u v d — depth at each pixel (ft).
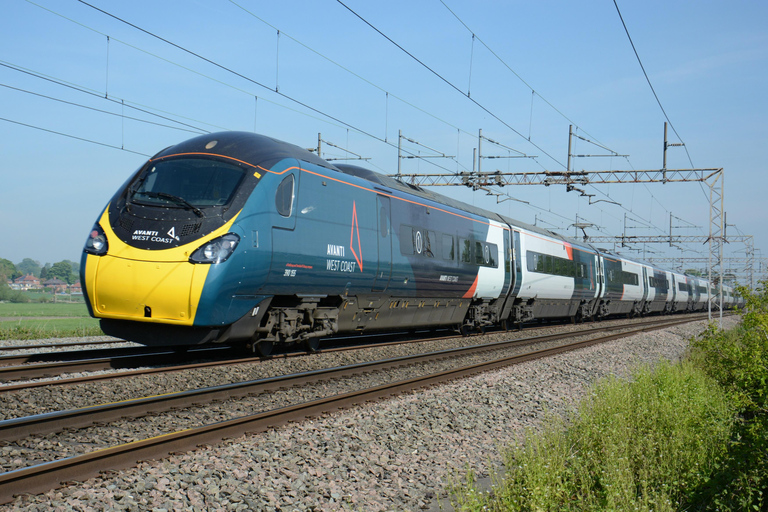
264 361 36.11
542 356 48.08
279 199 34.27
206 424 21.61
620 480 16.72
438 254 52.24
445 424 25.02
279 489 16.22
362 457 19.57
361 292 42.60
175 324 30.66
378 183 46.34
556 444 20.39
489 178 87.30
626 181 85.40
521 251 70.74
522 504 16.34
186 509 14.52
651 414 25.11
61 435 19.11
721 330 39.91
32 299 300.61
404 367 38.01
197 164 33.37
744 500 16.44
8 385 25.16
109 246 31.09
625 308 124.47
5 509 13.53
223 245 30.73
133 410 22.04
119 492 14.87
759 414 26.07
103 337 58.03
